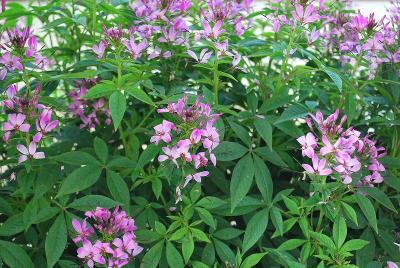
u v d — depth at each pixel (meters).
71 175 0.83
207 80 0.94
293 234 0.97
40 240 0.94
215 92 0.92
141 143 1.01
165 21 0.96
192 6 1.10
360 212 0.92
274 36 1.11
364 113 1.10
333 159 0.76
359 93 0.93
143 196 0.97
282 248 0.82
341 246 0.81
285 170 1.02
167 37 0.96
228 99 1.03
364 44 0.95
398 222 1.00
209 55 0.91
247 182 0.85
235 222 1.03
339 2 1.21
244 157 0.87
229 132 0.99
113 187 0.85
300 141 0.77
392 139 0.98
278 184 1.02
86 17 1.10
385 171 0.90
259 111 0.92
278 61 1.18
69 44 1.16
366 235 0.88
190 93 0.92
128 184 0.97
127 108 1.05
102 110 1.03
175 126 0.80
